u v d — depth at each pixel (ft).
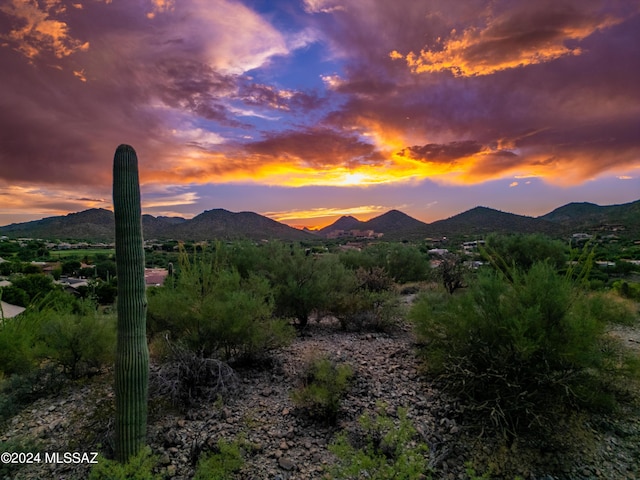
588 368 15.72
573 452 13.38
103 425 14.94
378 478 10.14
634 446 13.73
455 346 17.17
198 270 23.66
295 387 17.94
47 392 18.83
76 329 20.22
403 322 30.07
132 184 12.67
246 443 13.44
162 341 19.66
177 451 13.30
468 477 12.39
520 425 14.29
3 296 54.95
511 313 15.80
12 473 12.46
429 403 16.43
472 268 35.73
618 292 42.39
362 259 57.36
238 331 19.65
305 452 13.33
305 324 29.96
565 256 46.62
